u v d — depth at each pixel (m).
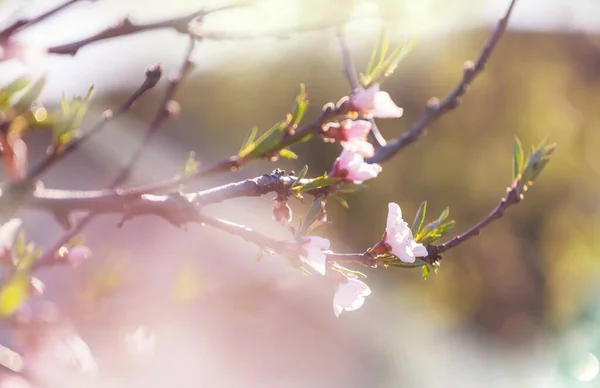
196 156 10.97
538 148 1.55
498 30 2.13
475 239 11.94
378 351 9.98
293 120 1.38
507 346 11.41
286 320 8.08
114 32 1.30
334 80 11.43
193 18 1.37
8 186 1.23
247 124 11.59
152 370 2.73
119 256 2.60
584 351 7.40
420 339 10.77
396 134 12.02
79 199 1.30
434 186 11.87
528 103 12.20
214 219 1.28
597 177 12.13
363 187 1.37
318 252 1.25
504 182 12.04
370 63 1.43
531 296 11.82
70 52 1.27
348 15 1.52
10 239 1.56
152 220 7.87
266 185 1.32
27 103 1.24
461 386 10.51
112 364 2.51
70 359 1.94
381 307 10.60
